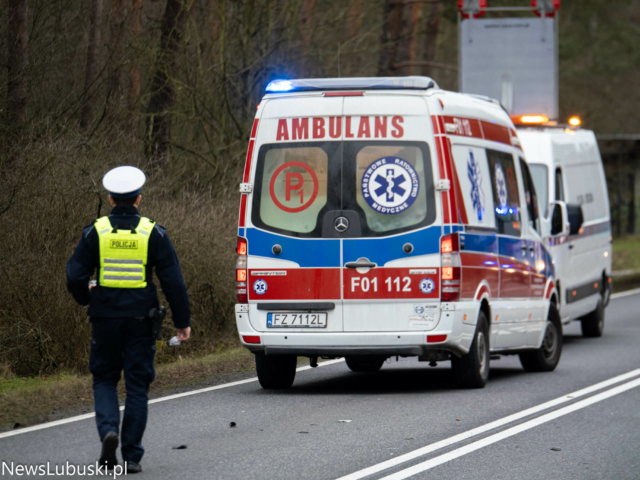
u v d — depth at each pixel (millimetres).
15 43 25750
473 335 18594
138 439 11891
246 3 34969
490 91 36000
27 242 22656
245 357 23109
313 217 18078
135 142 28266
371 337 17859
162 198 26172
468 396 18281
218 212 27359
